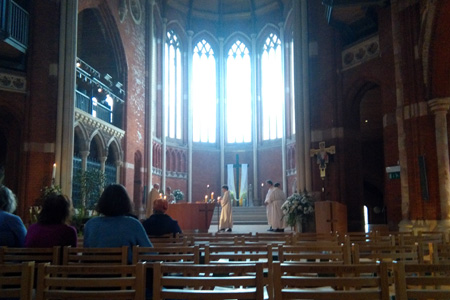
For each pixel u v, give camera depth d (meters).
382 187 30.11
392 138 18.78
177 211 19.62
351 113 22.81
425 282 3.51
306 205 21.00
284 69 38.12
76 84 24.50
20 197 20.81
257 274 3.65
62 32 22.09
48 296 3.76
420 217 16.75
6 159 21.84
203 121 40.78
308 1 24.44
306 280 3.65
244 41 41.38
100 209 5.75
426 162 16.81
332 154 22.44
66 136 21.50
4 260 5.61
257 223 31.62
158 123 36.44
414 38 17.56
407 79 17.67
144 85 32.56
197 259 5.65
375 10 20.50
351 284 3.59
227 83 41.56
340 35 22.98
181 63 40.25
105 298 3.71
